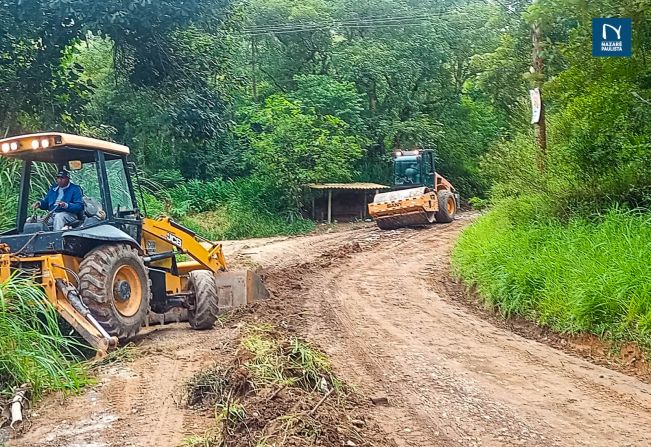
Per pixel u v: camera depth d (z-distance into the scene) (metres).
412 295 11.99
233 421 5.29
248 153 31.92
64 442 5.23
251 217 28.58
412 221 22.72
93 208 8.64
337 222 32.22
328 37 37.56
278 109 31.61
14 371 6.29
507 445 5.24
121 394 6.39
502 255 11.58
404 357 7.87
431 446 5.20
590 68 11.45
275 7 36.47
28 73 16.02
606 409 6.13
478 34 38.66
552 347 8.60
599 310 8.50
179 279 9.92
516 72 21.47
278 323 9.49
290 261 16.86
